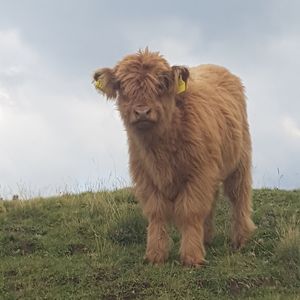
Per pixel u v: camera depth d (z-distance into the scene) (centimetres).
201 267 330
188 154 328
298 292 309
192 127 329
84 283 324
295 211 429
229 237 386
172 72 321
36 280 330
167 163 328
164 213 339
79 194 513
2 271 343
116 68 329
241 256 349
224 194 390
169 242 350
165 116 318
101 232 396
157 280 318
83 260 355
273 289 311
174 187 335
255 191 509
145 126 312
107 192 500
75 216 432
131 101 314
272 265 338
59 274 334
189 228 334
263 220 414
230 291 312
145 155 329
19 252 376
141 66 318
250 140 398
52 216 436
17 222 428
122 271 333
